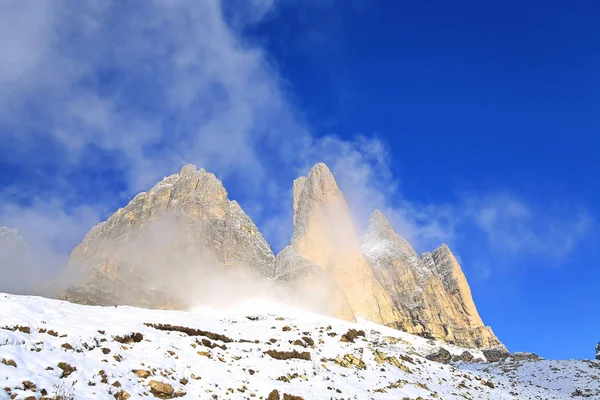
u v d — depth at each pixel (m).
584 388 39.69
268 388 18.91
